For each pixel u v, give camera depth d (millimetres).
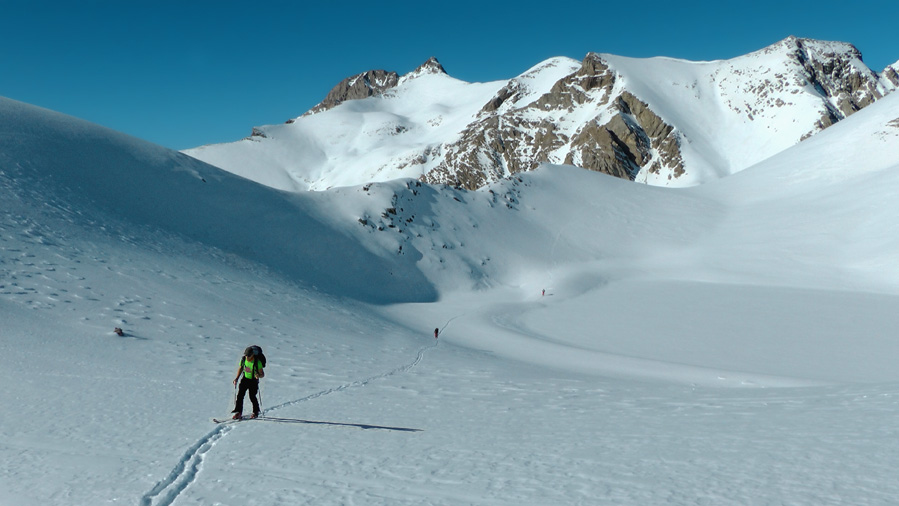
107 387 14031
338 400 13602
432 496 6164
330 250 63125
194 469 7438
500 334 39531
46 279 28531
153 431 9516
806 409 10188
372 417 11250
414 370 20469
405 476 6938
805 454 6980
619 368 27266
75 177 48438
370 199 78312
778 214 91438
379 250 68750
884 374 28422
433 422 10648
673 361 32125
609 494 5977
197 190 59812
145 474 7062
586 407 12195
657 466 6953
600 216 97688
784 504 5328
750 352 34812
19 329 21125
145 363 18250
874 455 6664
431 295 64688
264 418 11062
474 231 82312
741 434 8414
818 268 69938
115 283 31047
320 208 73000
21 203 38594
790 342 37594
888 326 42094
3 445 8477
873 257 69312
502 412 11781
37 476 6977
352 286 58406
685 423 9641
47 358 17547
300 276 53125
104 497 6215
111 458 7801
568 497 5953
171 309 28719
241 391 10906
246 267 47531
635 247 86938
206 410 11742
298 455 8039
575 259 81000
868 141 107188
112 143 59406
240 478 6961
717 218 96812
